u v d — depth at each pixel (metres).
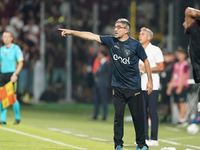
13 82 32.59
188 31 20.70
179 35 63.75
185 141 31.27
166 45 63.81
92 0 63.19
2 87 33.16
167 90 42.47
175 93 41.28
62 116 45.09
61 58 60.91
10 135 27.17
